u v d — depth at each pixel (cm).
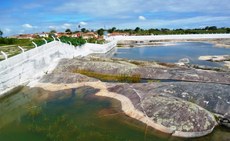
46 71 3353
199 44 8912
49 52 3641
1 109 2161
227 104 1814
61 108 2106
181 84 2192
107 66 3306
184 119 1625
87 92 2489
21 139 1586
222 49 6981
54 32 11538
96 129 1683
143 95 2056
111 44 7731
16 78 2769
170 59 4947
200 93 1978
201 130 1566
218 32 13188
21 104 2266
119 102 2145
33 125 1778
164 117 1686
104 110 2005
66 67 3453
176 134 1562
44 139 1565
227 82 2734
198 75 2894
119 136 1578
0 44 6556
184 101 1800
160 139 1534
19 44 6259
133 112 1872
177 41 10369
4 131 1714
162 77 2970
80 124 1770
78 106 2136
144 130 1641
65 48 4388
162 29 15425
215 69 3441
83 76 2852
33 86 2798
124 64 3525
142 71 3106
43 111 2061
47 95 2489
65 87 2673
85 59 4094
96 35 12369
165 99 1855
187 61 4500
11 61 2705
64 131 1658
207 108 1841
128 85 2402
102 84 2648
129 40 10575
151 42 10038
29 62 3053
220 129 1669
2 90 2525
